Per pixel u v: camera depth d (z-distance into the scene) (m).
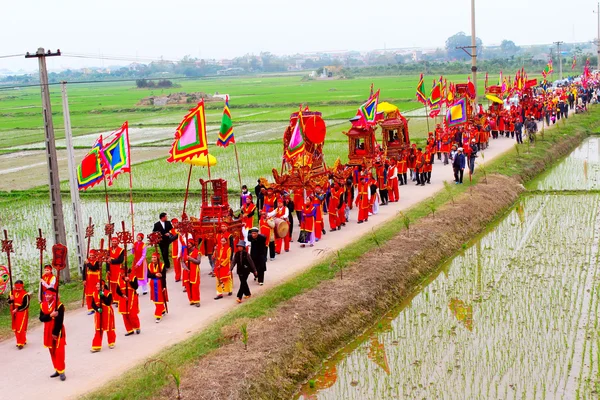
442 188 37.50
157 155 57.53
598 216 32.81
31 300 23.28
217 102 123.12
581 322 20.38
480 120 50.97
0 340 19.86
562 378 17.09
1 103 155.50
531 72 174.50
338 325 20.48
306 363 18.42
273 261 25.72
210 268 25.75
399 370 18.16
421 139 56.19
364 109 35.06
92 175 24.70
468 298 23.06
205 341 18.41
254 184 41.19
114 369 17.22
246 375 16.66
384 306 22.50
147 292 23.56
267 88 173.25
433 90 48.78
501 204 35.34
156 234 21.44
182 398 15.55
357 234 28.80
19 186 45.69
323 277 23.47
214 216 24.45
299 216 29.42
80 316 21.45
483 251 28.41
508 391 16.62
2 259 28.94
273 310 20.52
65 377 16.86
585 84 79.88
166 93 175.50
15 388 16.44
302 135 29.86
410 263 25.45
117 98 159.75
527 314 21.25
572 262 26.02
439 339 19.95
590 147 54.66
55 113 116.31
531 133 51.47
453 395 16.61
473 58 55.72
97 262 21.62
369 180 31.66
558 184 40.81
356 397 16.94
